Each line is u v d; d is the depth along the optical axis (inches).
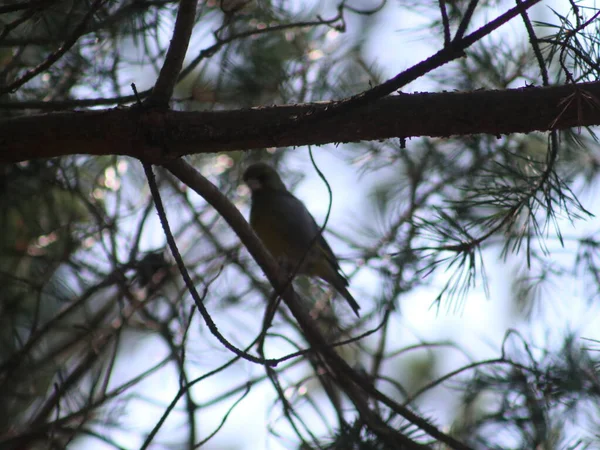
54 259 298.0
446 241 223.3
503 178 222.7
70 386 277.3
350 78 320.5
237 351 194.7
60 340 323.0
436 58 167.6
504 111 187.8
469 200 235.5
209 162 366.3
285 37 311.7
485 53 279.9
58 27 239.6
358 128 192.7
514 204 216.2
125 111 198.5
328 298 332.5
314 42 321.7
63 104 225.5
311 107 195.0
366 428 225.9
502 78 279.9
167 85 198.8
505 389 225.8
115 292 313.9
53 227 309.3
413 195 318.7
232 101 297.7
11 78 260.2
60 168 285.7
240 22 291.4
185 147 199.0
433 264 223.8
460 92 190.9
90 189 330.3
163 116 198.1
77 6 224.2
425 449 220.5
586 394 213.8
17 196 299.6
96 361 293.7
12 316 296.7
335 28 259.6
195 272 331.0
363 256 320.8
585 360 222.2
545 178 211.3
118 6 241.0
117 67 262.8
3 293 300.2
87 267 311.1
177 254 197.6
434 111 190.1
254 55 295.4
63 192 325.7
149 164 202.2
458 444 220.5
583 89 184.1
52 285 299.6
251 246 238.8
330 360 240.1
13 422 289.0
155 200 201.5
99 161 335.9
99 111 198.8
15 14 250.5
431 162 322.3
